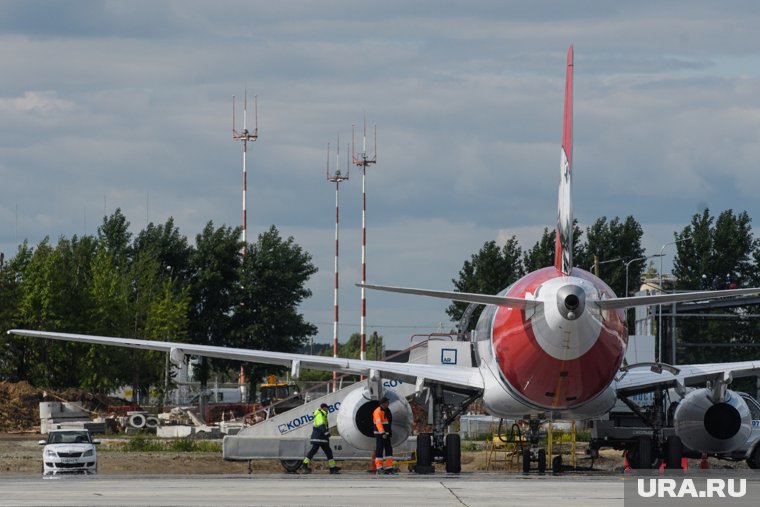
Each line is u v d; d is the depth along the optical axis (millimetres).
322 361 111938
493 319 108250
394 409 114312
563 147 107750
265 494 76312
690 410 115500
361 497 74062
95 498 72875
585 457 155375
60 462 135375
